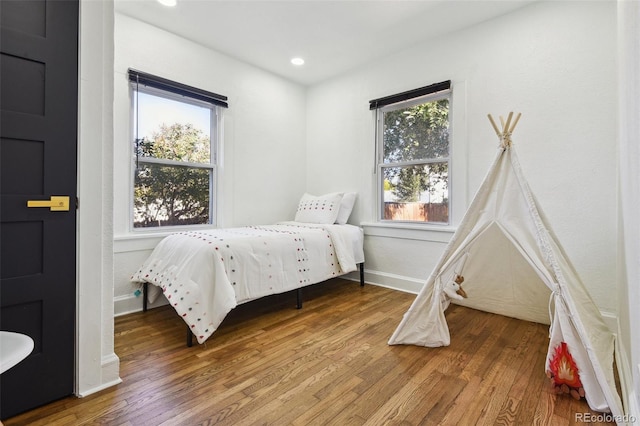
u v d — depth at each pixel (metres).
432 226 2.94
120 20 2.45
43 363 1.31
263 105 3.52
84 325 1.41
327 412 1.29
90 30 1.42
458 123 2.75
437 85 2.83
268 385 1.48
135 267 2.50
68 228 1.37
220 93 3.12
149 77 2.58
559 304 1.50
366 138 3.43
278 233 2.55
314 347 1.89
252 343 1.94
